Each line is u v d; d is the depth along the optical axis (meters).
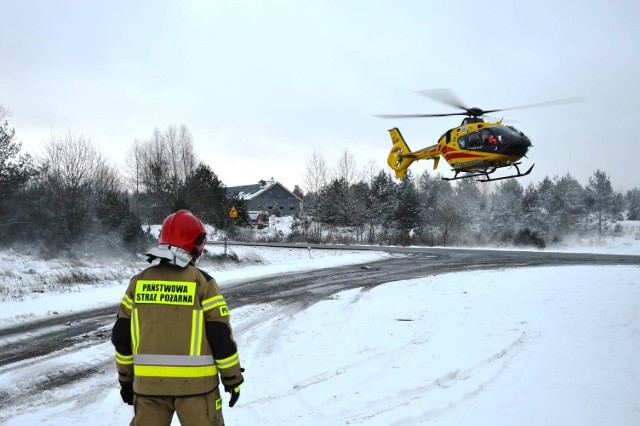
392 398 5.63
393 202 50.78
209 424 2.96
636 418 5.00
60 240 24.08
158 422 2.96
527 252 29.89
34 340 9.76
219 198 47.25
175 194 43.97
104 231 25.61
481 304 11.92
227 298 14.59
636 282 14.72
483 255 27.61
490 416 4.96
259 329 10.51
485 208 60.38
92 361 8.21
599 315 10.28
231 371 3.02
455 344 8.17
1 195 22.75
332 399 5.79
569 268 18.64
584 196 65.12
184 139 48.25
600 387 5.86
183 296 2.98
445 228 44.38
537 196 58.88
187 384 2.92
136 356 2.98
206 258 24.95
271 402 5.87
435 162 18.53
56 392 6.68
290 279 18.94
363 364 7.34
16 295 14.86
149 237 27.48
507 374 6.41
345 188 51.34
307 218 51.69
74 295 14.84
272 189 73.75
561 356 7.24
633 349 7.63
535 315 10.39
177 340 2.94
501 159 15.23
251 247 33.62
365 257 27.45
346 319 11.12
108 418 5.71
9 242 22.67
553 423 4.81
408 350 8.03
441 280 16.75
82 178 27.75
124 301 3.09
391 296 14.11
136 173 51.31
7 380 7.21
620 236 51.88
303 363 7.72
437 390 5.87
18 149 23.33
